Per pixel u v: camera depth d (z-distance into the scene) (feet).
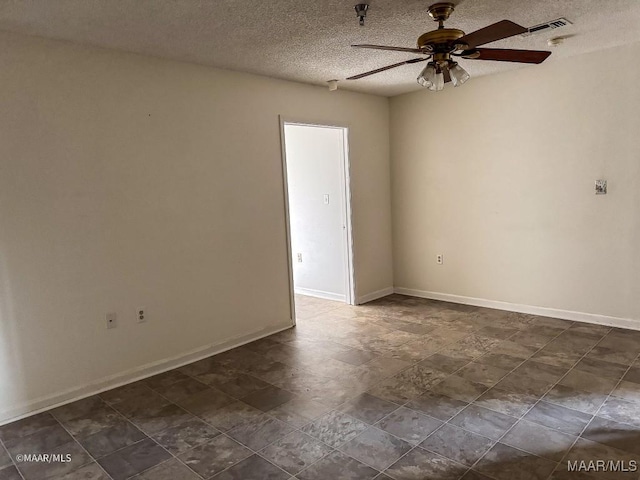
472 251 16.26
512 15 9.51
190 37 9.86
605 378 10.10
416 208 17.63
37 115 9.48
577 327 13.51
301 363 11.76
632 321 13.09
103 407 9.79
